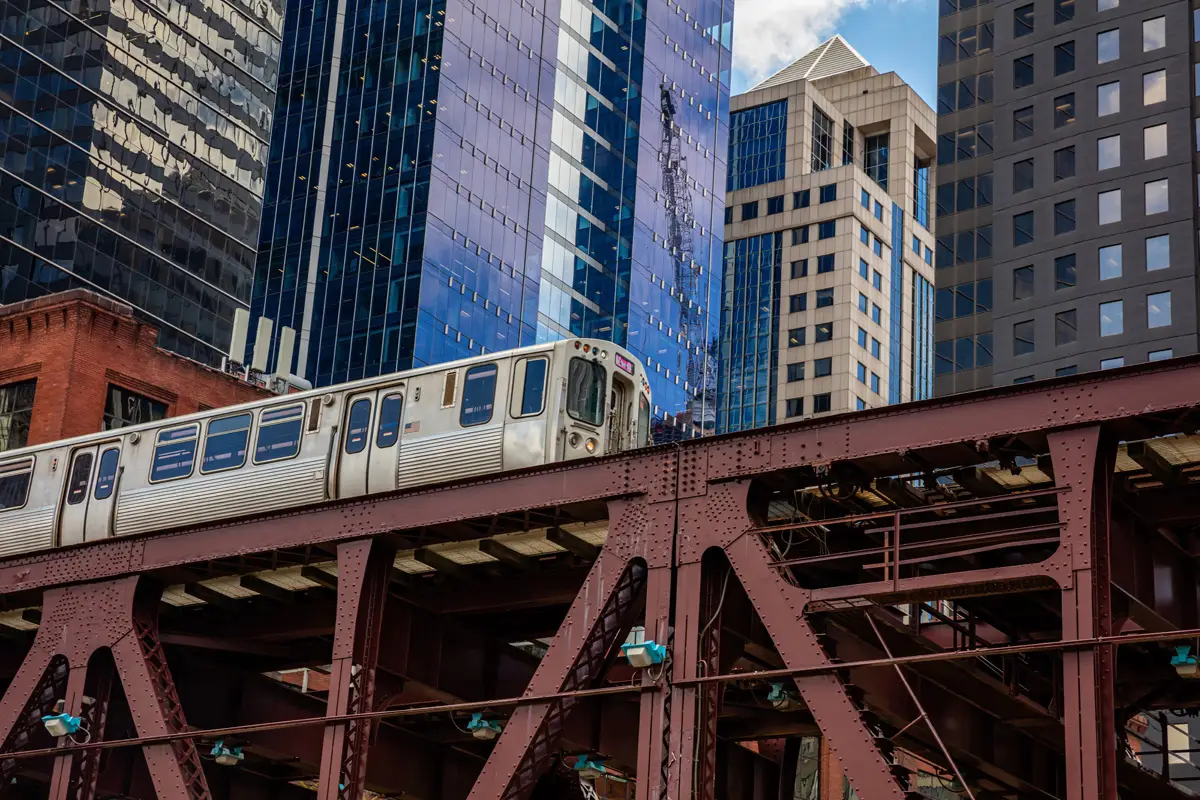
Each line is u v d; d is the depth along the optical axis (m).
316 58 120.44
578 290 123.94
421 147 113.56
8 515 42.38
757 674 24.53
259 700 35.22
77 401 58.88
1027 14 89.38
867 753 23.36
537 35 124.12
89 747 31.92
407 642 31.50
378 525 29.66
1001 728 31.53
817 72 192.00
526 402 33.88
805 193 170.62
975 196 96.12
